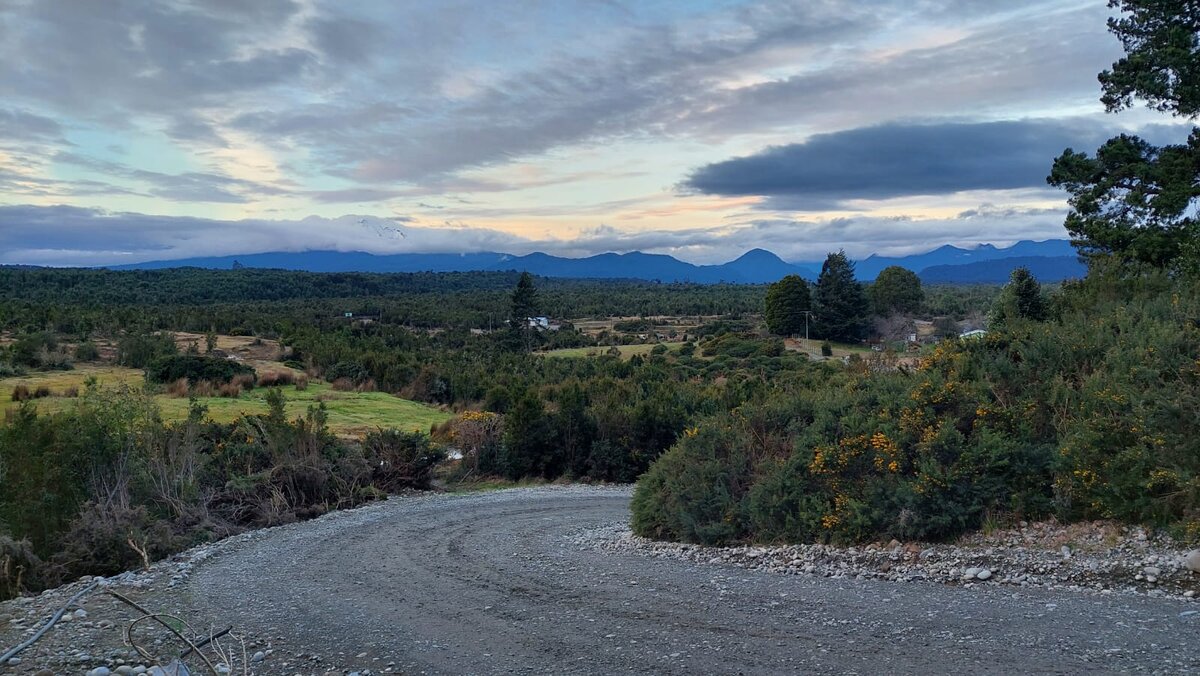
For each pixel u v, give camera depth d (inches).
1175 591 251.4
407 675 223.6
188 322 2459.4
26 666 238.7
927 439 364.8
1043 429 371.2
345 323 3181.6
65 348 1788.9
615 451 940.6
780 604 273.1
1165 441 302.2
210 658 245.4
